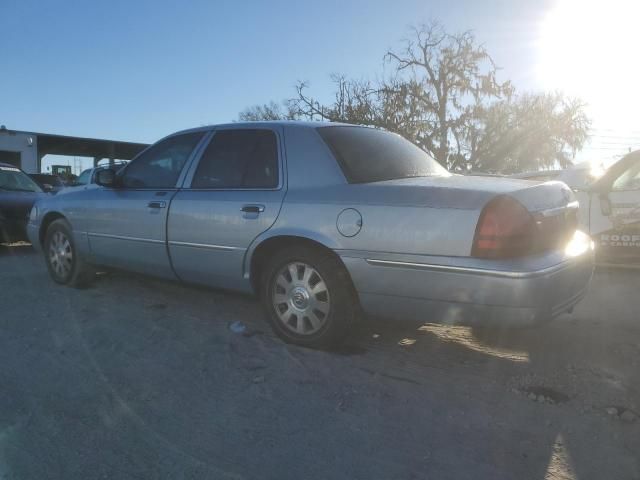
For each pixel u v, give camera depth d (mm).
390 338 4508
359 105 31953
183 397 3457
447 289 3533
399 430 3086
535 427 3127
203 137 4949
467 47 31594
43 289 6020
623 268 7352
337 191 3990
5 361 4004
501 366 3979
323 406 3350
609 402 3424
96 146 36469
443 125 32125
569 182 7262
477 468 2740
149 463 2762
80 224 5730
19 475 2660
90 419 3188
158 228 4930
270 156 4434
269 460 2793
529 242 3523
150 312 5156
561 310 3699
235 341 4375
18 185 10156
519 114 32156
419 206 3631
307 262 4055
